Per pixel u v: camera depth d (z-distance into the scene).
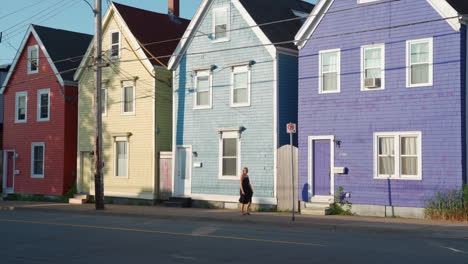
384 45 22.05
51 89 34.84
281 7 29.09
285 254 12.76
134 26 31.19
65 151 33.88
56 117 34.44
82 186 33.38
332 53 23.50
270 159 25.06
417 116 21.14
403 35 21.58
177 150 28.78
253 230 18.33
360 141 22.56
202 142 27.69
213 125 27.27
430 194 20.77
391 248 13.74
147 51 29.52
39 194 35.22
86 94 33.25
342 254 12.73
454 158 20.25
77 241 15.41
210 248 13.81
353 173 22.70
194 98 28.09
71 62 35.44
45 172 34.91
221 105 27.00
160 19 33.31
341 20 23.25
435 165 20.69
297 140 25.91
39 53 35.66
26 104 36.41
